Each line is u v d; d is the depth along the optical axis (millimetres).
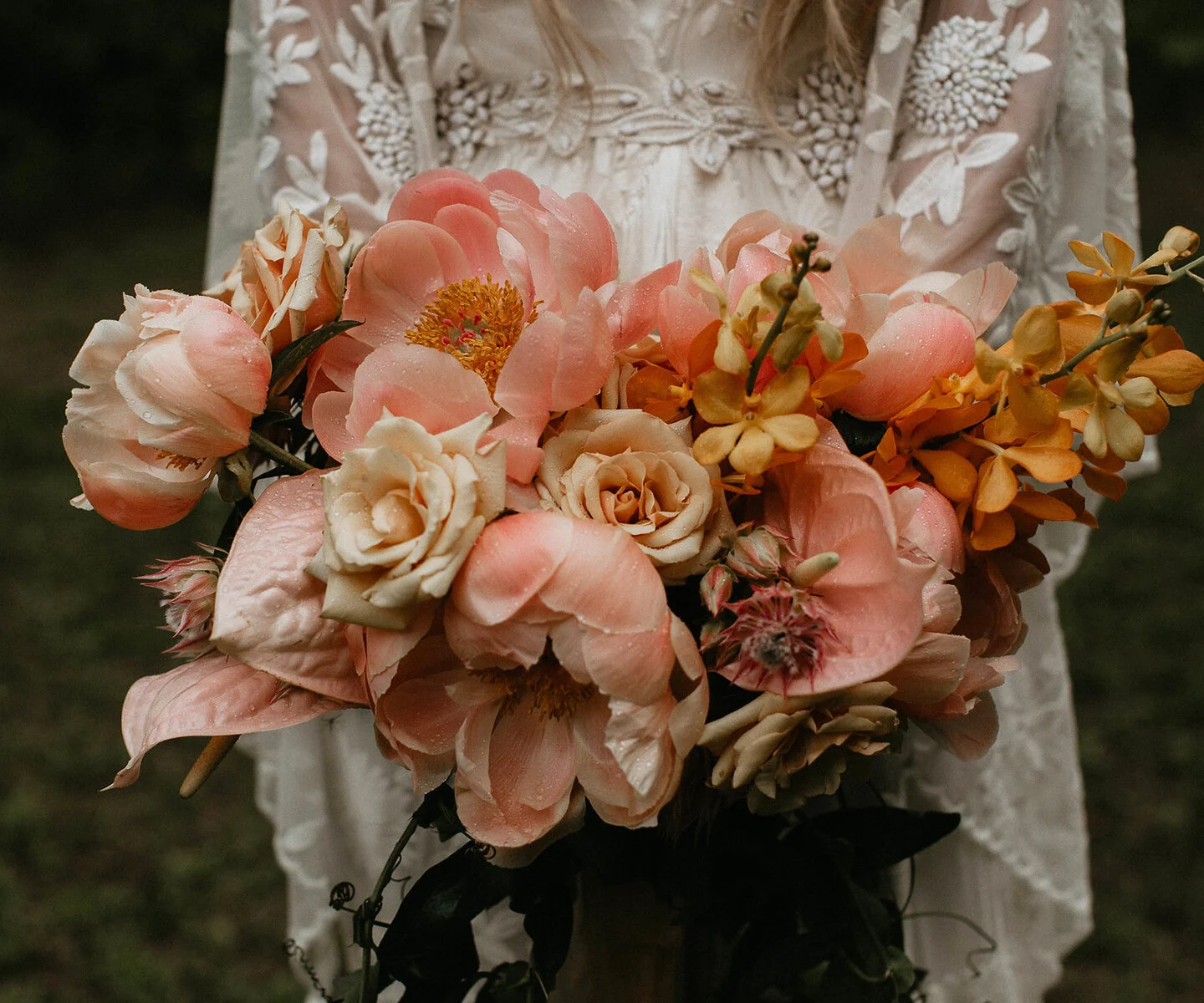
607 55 1220
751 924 1158
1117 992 2266
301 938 1508
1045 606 1447
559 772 891
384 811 1462
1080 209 1364
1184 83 6965
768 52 1188
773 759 855
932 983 1465
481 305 930
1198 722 2951
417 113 1266
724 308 858
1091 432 877
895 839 1150
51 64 7188
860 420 941
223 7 7348
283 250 934
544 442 905
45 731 3033
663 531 842
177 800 2820
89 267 6242
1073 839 1479
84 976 2336
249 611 844
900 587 812
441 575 775
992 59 1188
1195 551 3631
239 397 862
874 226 996
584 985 1219
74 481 4156
